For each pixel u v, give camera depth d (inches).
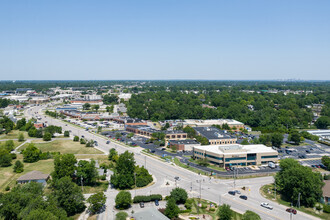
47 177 5826.8
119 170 5812.0
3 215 3804.1
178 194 4901.6
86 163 5787.4
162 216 4114.2
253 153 7155.5
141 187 5684.1
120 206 4741.6
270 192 5506.9
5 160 6786.4
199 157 7509.8
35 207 3892.7
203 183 5925.2
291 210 4667.8
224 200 5118.1
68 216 4436.5
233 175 6373.0
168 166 7007.9
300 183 4963.1
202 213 4606.3
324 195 5059.1
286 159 5841.5
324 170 6988.2
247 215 4126.5
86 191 5433.1
